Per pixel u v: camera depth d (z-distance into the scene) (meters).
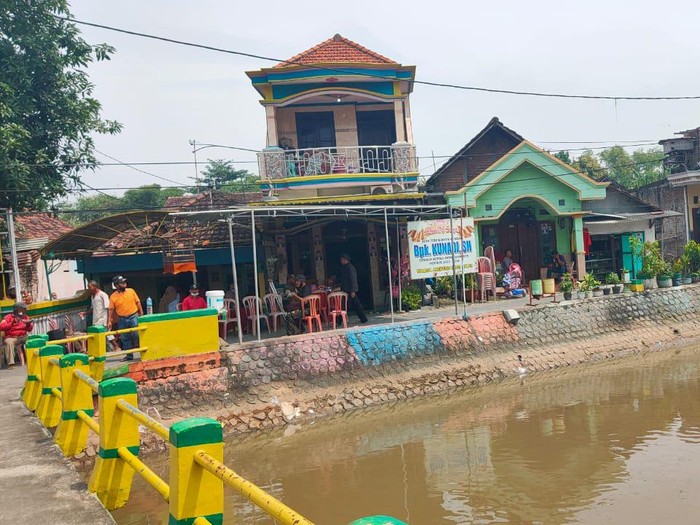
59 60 18.47
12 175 17.11
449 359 15.48
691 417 11.30
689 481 8.31
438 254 16.19
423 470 9.48
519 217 23.17
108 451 5.45
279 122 20.28
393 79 19.55
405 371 14.73
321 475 9.52
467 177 24.58
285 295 17.45
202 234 18.77
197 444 3.51
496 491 8.47
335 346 14.15
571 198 22.39
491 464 9.55
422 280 19.77
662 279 20.73
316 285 18.22
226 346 13.08
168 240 16.44
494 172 21.17
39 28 18.31
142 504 8.39
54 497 5.15
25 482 5.57
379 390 14.09
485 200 21.50
